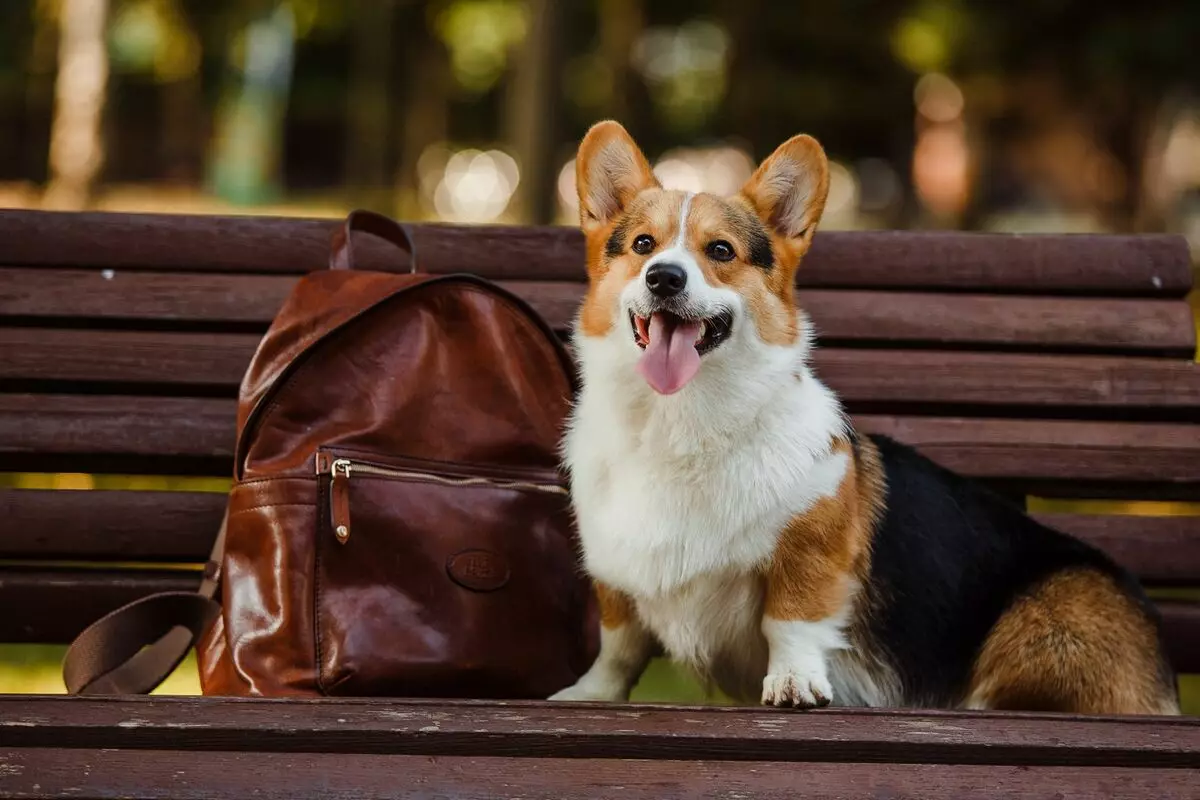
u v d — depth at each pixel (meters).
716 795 2.79
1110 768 2.94
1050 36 21.05
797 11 24.28
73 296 4.36
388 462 3.72
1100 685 3.87
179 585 4.22
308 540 3.59
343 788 2.75
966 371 4.53
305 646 3.53
